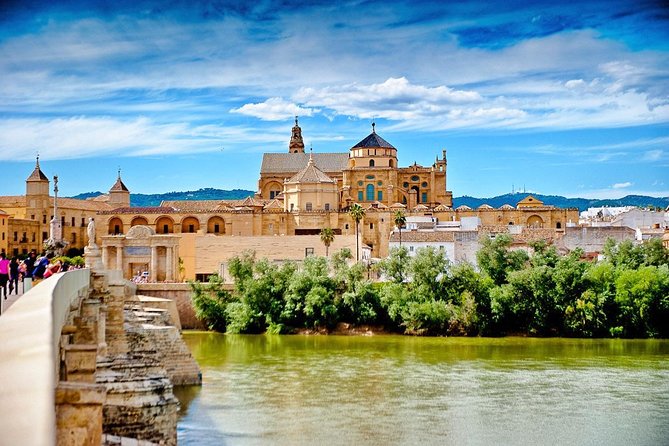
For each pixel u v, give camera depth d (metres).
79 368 32.97
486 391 79.25
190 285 136.50
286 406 71.19
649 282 127.12
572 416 68.56
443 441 60.31
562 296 128.25
